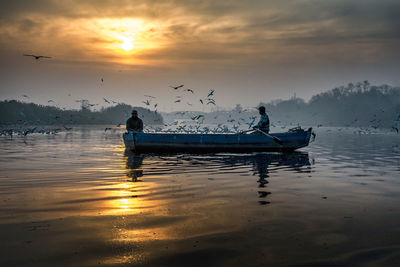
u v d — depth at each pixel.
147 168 10.69
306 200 6.44
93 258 3.81
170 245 4.18
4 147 19.14
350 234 4.57
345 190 7.38
